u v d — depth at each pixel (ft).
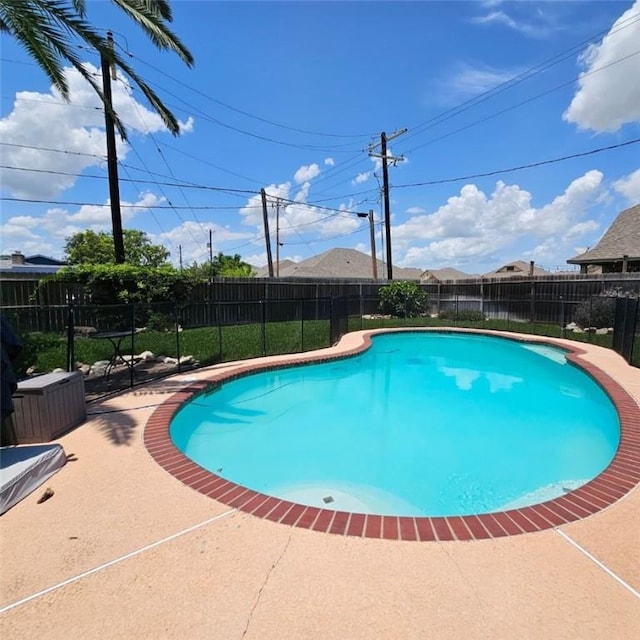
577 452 18.04
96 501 10.98
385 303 67.31
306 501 13.96
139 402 20.18
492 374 32.94
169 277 43.06
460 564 8.41
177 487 11.78
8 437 14.40
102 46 20.39
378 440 19.69
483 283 62.69
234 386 26.55
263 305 33.99
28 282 38.19
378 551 8.85
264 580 7.95
